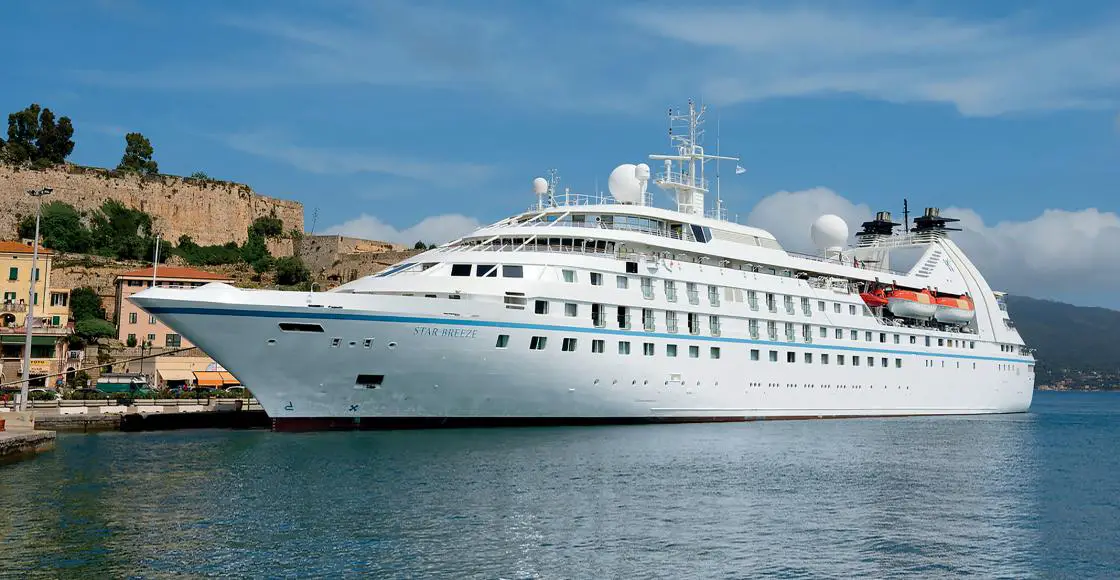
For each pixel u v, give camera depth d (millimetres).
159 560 24375
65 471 37125
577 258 50969
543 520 29203
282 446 43500
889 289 70125
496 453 41656
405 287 48375
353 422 47562
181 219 131375
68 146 128625
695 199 63250
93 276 108062
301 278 126750
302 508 30297
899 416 69438
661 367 53594
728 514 30750
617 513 30406
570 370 49938
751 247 60438
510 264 49281
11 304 82938
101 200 124188
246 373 45188
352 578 23281
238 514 29406
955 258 77938
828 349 63719
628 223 55125
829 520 30391
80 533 26891
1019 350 82625
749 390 58625
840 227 73438
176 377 82938
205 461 39562
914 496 34969
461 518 29203
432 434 47188
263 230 140125
